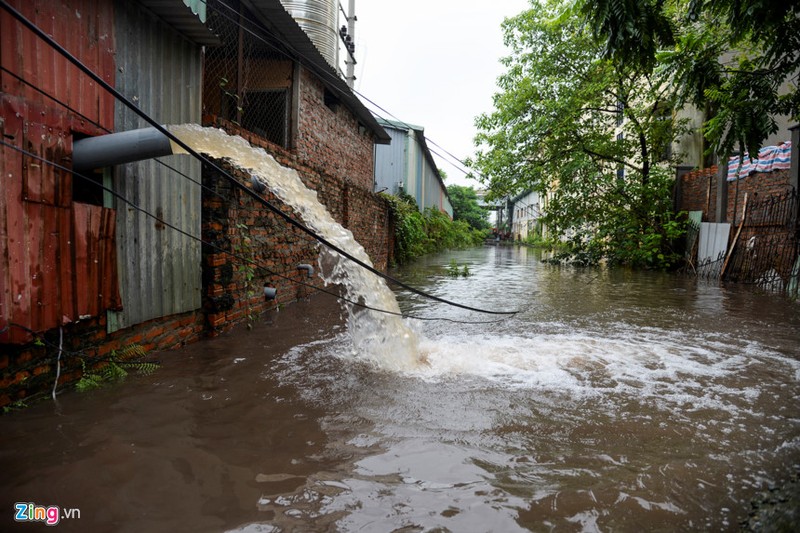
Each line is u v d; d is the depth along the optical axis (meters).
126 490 1.99
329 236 4.90
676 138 15.81
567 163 14.91
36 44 2.74
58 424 2.61
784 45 4.64
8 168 2.57
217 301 4.64
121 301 3.46
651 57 3.83
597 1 3.74
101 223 3.25
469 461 2.28
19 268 2.65
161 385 3.27
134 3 3.58
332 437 2.52
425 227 22.00
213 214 4.62
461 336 5.04
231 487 2.02
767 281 9.45
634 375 3.68
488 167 15.80
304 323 5.33
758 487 2.07
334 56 9.53
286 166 6.14
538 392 3.27
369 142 12.04
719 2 4.21
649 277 11.84
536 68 14.77
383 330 4.44
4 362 2.69
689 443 2.49
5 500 1.90
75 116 3.04
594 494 1.99
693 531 1.75
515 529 1.75
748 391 3.32
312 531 1.73
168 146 3.07
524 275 12.32
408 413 2.86
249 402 3.00
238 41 6.05
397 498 1.95
